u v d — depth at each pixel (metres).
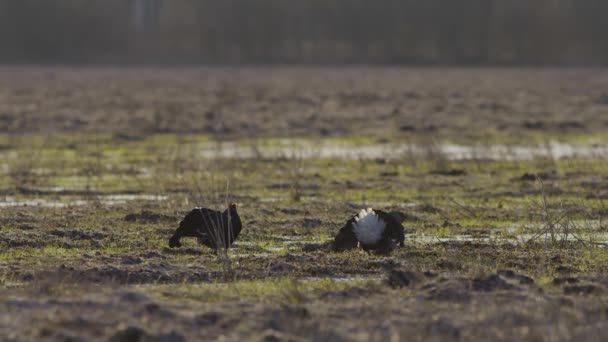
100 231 61.59
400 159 109.44
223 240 51.88
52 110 186.88
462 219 69.75
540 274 48.66
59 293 42.28
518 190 85.62
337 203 76.88
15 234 59.78
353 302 41.03
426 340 35.28
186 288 44.53
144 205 74.44
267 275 48.19
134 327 35.47
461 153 117.12
